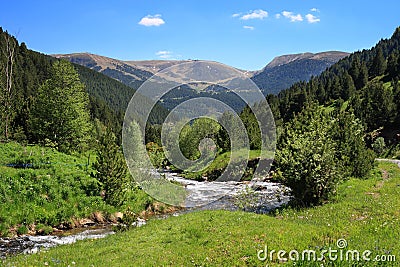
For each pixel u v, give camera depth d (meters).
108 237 16.67
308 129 23.05
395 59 135.38
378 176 29.77
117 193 26.78
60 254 13.24
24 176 26.44
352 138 28.86
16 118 55.56
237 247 11.42
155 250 12.48
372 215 15.52
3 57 97.25
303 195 20.84
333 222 14.95
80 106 52.75
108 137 27.72
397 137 73.69
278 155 22.64
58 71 51.34
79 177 28.89
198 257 10.96
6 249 18.56
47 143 44.59
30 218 22.64
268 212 21.31
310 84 154.88
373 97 86.81
